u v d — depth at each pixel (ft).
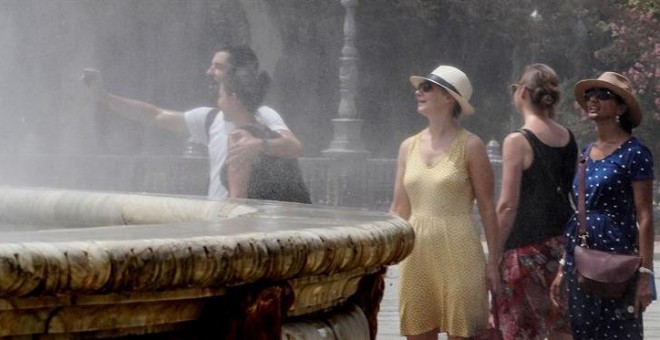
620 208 32.94
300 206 20.93
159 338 13.69
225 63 35.88
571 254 33.50
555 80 36.73
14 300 12.03
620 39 171.63
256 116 35.83
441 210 34.60
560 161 36.14
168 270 12.76
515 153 35.99
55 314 12.44
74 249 11.99
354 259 15.88
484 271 34.86
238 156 35.12
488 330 34.81
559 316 35.53
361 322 17.75
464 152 34.60
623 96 32.58
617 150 32.99
